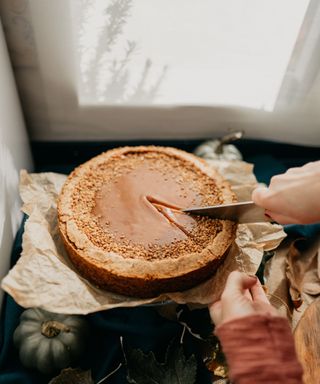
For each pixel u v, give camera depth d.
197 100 0.68
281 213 0.46
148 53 0.61
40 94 0.65
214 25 0.59
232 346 0.35
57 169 0.73
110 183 0.57
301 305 0.57
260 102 0.68
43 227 0.53
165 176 0.58
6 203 0.55
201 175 0.59
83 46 0.60
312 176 0.45
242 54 0.62
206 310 0.56
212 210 0.52
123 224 0.52
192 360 0.49
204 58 0.62
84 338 0.52
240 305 0.38
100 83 0.64
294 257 0.62
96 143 0.73
